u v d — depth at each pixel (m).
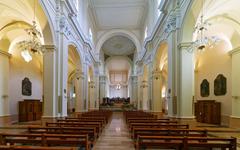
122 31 23.14
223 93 11.73
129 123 8.66
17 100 12.95
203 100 13.55
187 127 6.53
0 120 11.03
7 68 11.82
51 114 8.61
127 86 41.16
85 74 16.31
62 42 9.55
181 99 8.14
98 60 23.31
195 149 4.77
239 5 8.59
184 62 8.16
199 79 14.36
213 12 8.77
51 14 8.70
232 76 10.76
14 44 12.48
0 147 3.12
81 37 14.55
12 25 10.59
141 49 22.44
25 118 13.20
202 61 13.98
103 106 29.69
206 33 10.95
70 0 10.40
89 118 9.37
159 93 14.09
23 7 8.37
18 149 3.09
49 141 4.19
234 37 10.65
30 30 8.62
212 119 12.24
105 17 20.69
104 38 23.38
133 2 18.25
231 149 4.03
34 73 15.21
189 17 7.85
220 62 12.00
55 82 8.99
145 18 19.77
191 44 8.12
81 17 15.12
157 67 14.16
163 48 13.10
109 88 41.28
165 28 10.41
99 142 6.78
